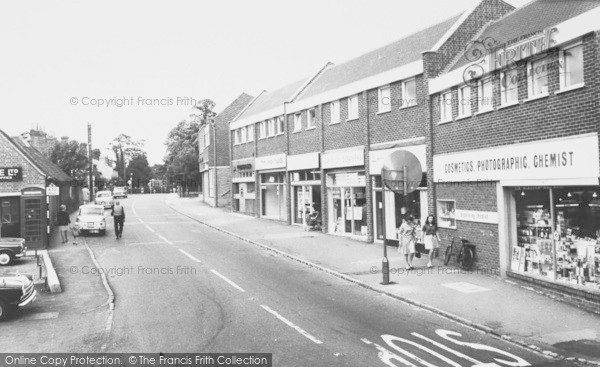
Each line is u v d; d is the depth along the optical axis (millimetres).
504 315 12508
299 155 32406
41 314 14016
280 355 10102
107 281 18000
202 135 62625
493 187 16922
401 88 22922
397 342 10812
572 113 13406
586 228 13234
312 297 15016
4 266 21672
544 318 12203
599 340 10594
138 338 11492
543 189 14922
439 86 19812
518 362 9602
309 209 32469
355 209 27234
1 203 26453
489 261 17312
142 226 36688
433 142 20484
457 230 19078
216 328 12031
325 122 29609
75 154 52438
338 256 21812
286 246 25000
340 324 12188
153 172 118938
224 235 30891
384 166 16266
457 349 10352
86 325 12797
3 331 12461
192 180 79000
